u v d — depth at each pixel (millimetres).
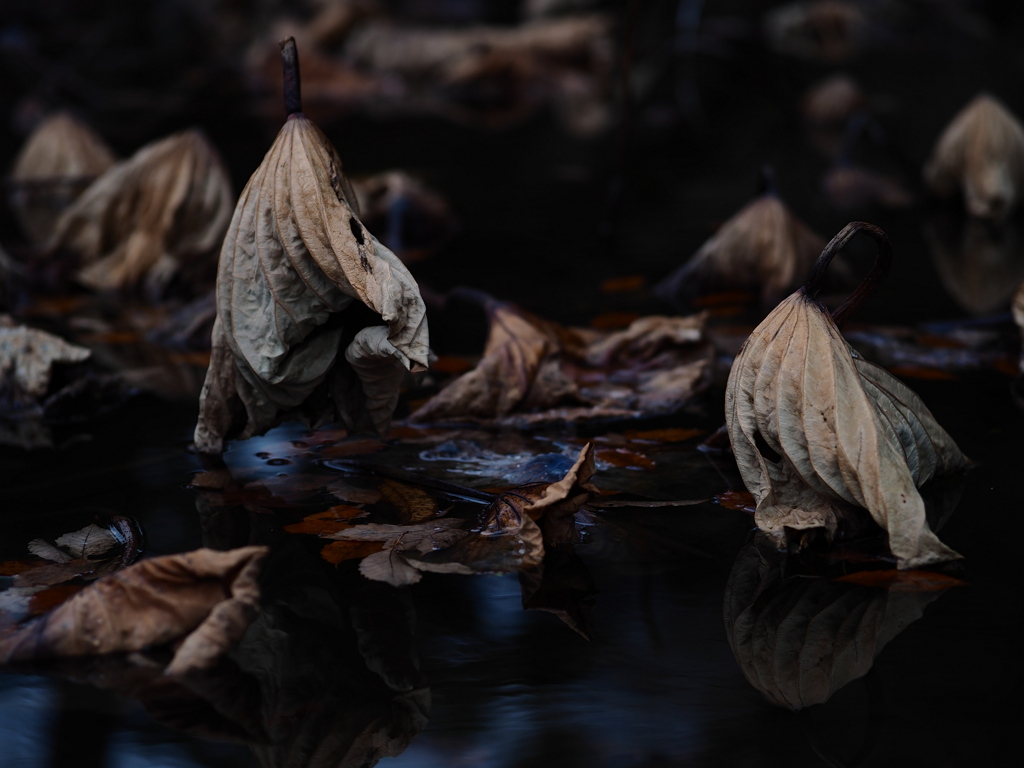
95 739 1561
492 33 5660
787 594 1661
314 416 1794
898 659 1605
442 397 1911
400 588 1669
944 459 1775
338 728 1566
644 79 5352
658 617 1643
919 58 5781
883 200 3080
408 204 2838
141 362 2076
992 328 2121
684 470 1813
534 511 1705
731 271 2256
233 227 1746
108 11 6445
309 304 1739
